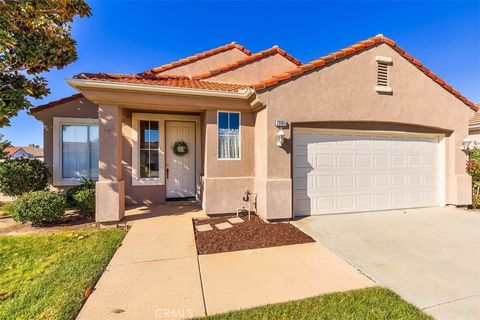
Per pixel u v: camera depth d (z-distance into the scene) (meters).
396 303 3.32
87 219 7.47
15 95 6.80
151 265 4.45
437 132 9.38
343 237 6.01
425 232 6.41
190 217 7.68
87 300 3.34
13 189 8.27
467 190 9.36
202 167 8.97
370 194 8.70
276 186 7.31
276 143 7.34
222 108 7.92
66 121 9.64
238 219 7.55
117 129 7.12
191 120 9.88
